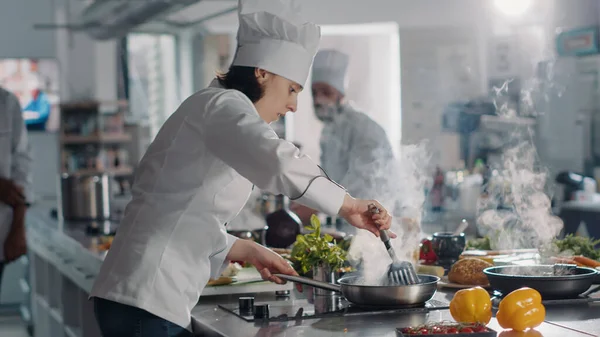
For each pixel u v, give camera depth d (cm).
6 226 479
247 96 202
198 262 196
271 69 199
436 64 690
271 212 341
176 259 193
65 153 760
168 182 193
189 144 191
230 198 197
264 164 177
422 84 689
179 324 192
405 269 199
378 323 180
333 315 191
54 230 449
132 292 190
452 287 228
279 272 212
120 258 195
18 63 757
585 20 609
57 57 771
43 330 523
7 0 767
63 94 771
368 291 194
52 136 784
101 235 403
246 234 298
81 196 493
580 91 602
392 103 873
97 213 496
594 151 597
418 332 159
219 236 197
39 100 762
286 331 175
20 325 669
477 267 228
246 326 183
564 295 198
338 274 235
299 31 199
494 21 678
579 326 171
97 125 760
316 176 180
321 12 711
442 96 685
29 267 599
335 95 449
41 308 525
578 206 499
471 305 172
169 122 196
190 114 191
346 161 443
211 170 192
